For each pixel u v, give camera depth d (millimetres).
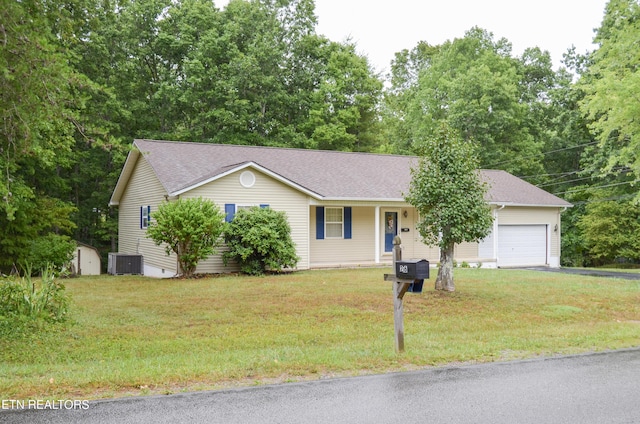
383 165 26188
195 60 29703
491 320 10961
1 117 8227
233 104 30531
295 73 36219
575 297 14031
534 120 38969
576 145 35688
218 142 30562
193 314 11109
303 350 8094
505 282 16609
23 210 19297
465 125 34781
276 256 18875
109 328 9703
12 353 7926
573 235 33312
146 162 22156
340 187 22141
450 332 9805
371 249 23547
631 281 17734
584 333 9609
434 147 13812
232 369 6836
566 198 34844
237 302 12562
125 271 22297
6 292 10031
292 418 5176
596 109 22719
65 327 9648
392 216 24188
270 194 20234
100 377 6355
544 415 5336
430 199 13625
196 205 17656
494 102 35062
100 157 29406
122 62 29219
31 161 19828
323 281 16562
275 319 10703
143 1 30953
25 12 7980
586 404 5688
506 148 36906
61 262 20312
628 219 29156
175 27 32188
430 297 13320
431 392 6074
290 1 37688
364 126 40281
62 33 9656
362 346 8352
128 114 28094
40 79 8070
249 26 34406
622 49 22281
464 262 23234
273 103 33594
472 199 13469
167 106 30984
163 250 20172
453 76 40906
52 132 9852
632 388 6293
